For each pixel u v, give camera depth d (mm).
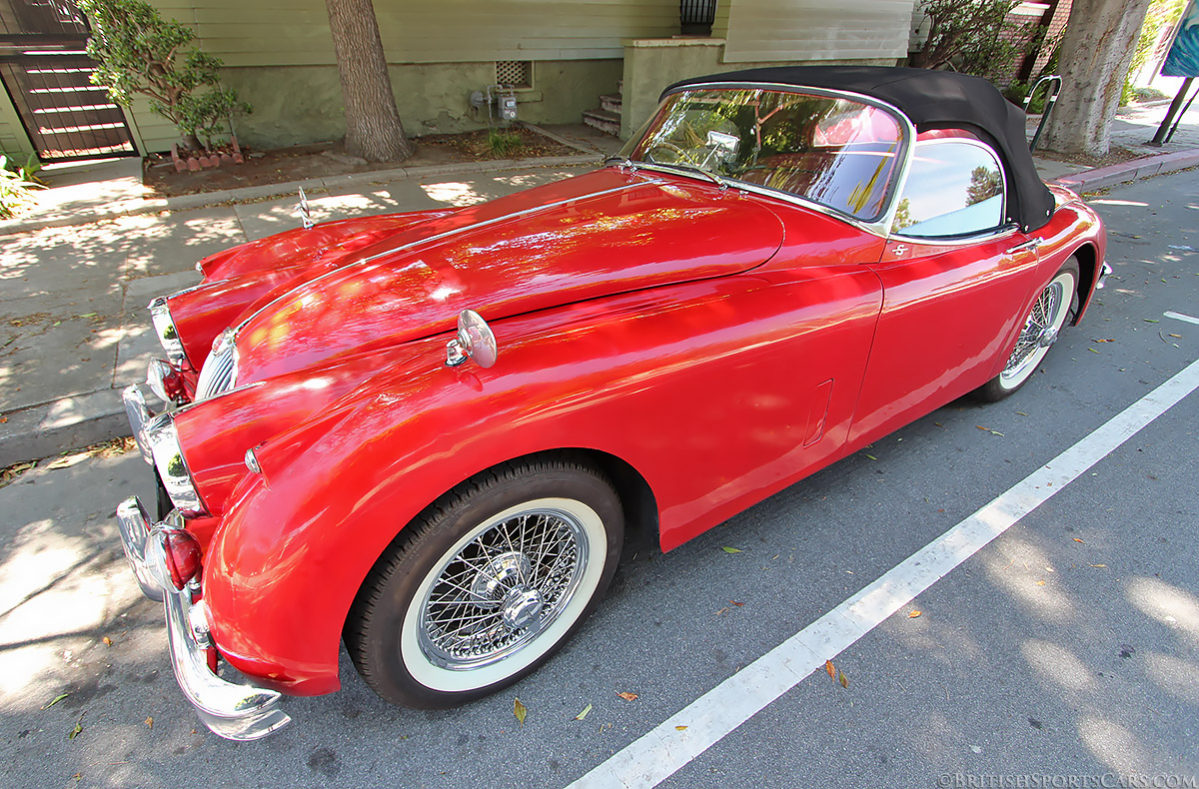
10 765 1794
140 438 1953
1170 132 10484
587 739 1860
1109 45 8875
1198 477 2982
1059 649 2143
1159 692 2004
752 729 1886
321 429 1521
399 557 1559
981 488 2900
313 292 2186
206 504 1653
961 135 2580
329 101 8297
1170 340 4285
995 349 3012
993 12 11367
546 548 1885
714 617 2246
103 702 1972
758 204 2494
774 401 2102
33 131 7086
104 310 4246
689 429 1918
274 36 7672
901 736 1868
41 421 3107
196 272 4832
